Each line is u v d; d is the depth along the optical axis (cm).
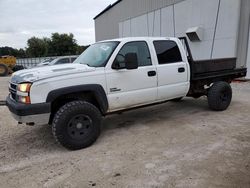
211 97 594
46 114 373
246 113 584
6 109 715
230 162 334
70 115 385
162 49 507
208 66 588
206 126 494
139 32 1933
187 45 565
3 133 496
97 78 412
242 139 416
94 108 411
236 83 1062
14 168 343
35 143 437
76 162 354
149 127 501
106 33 2741
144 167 330
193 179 294
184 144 404
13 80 411
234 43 1109
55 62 1257
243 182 284
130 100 457
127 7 2097
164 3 1557
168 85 509
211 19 1209
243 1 1063
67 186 292
